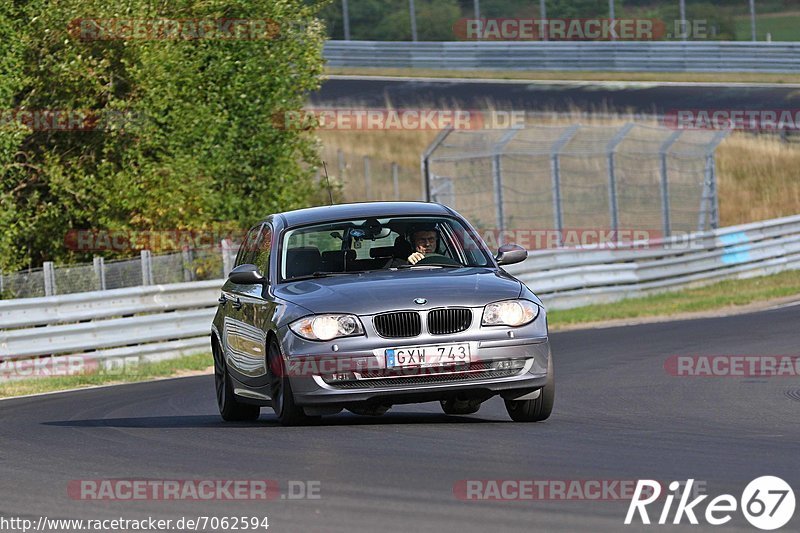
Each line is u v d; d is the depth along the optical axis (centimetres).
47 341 4666
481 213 9331
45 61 5709
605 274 6850
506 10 12775
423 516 1531
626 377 3497
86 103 5797
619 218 9369
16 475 2000
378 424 2452
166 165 5866
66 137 5978
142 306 5081
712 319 5538
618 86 11581
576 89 11512
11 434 2655
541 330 2372
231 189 6444
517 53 12238
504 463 1906
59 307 4772
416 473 1831
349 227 2631
